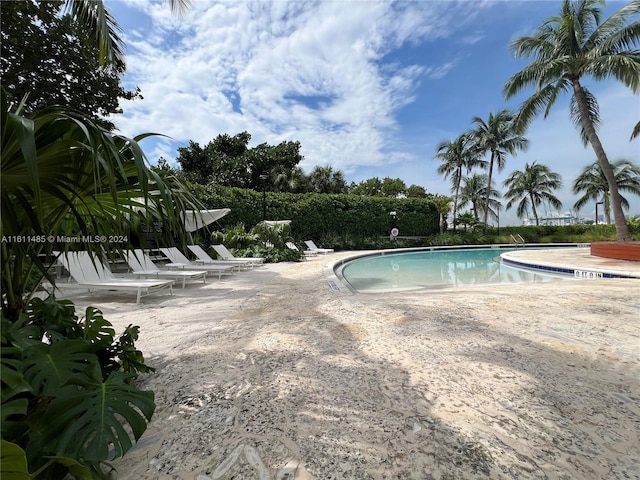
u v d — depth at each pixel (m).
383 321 3.93
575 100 14.28
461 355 2.84
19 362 1.35
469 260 15.06
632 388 2.23
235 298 5.75
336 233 20.41
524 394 2.16
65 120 1.46
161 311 4.82
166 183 2.04
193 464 1.56
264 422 1.90
